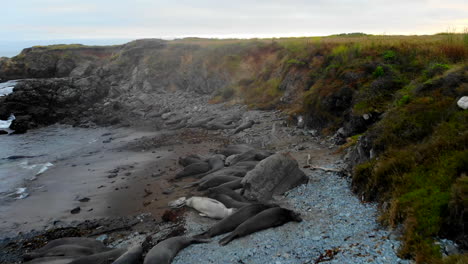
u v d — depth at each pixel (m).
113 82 43.22
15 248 10.02
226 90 31.86
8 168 18.27
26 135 26.53
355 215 8.34
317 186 11.01
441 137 8.58
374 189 9.00
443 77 11.51
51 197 14.02
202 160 16.38
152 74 41.72
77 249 8.95
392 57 17.78
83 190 14.53
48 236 10.58
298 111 20.58
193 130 24.27
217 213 10.41
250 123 22.19
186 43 45.81
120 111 33.81
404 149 9.42
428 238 6.33
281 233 8.13
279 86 26.81
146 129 26.55
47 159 19.83
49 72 49.56
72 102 35.38
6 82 45.66
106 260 8.22
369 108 14.73
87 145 22.73
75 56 51.69
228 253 7.64
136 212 11.91
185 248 8.38
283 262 6.79
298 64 25.61
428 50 17.27
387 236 6.96
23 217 12.25
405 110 10.71
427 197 7.18
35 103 32.12
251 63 34.19
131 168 17.06
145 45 47.41
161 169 16.45
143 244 9.09
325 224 8.18
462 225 6.09
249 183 11.11
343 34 42.28
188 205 11.62
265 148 17.28
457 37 18.16
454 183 6.94
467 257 5.48
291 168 11.38
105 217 11.78
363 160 11.01
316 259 6.65
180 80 41.00
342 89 17.33
